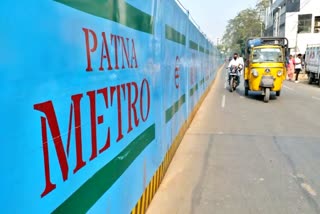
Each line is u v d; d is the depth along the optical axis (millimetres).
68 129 1684
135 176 2945
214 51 23109
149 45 3410
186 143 6145
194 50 8414
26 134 1352
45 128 1479
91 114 1958
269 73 12438
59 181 1604
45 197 1488
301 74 30344
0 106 1211
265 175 4508
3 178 1231
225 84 21516
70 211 1718
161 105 4117
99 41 2061
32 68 1380
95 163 2027
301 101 12484
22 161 1329
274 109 10414
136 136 2949
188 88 7242
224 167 4820
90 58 1929
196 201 3689
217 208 3523
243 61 16531
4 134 1231
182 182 4246
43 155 1469
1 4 1210
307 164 4969
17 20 1288
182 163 4992
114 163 2371
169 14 4578
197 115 9273
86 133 1896
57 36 1563
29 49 1359
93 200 2008
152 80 3568
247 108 10641
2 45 1218
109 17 2234
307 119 8617
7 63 1240
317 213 3439
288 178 4402
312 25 45156
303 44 45062
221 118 8773
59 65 1585
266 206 3580
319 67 19594
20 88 1310
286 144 6090
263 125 7824
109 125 2256
